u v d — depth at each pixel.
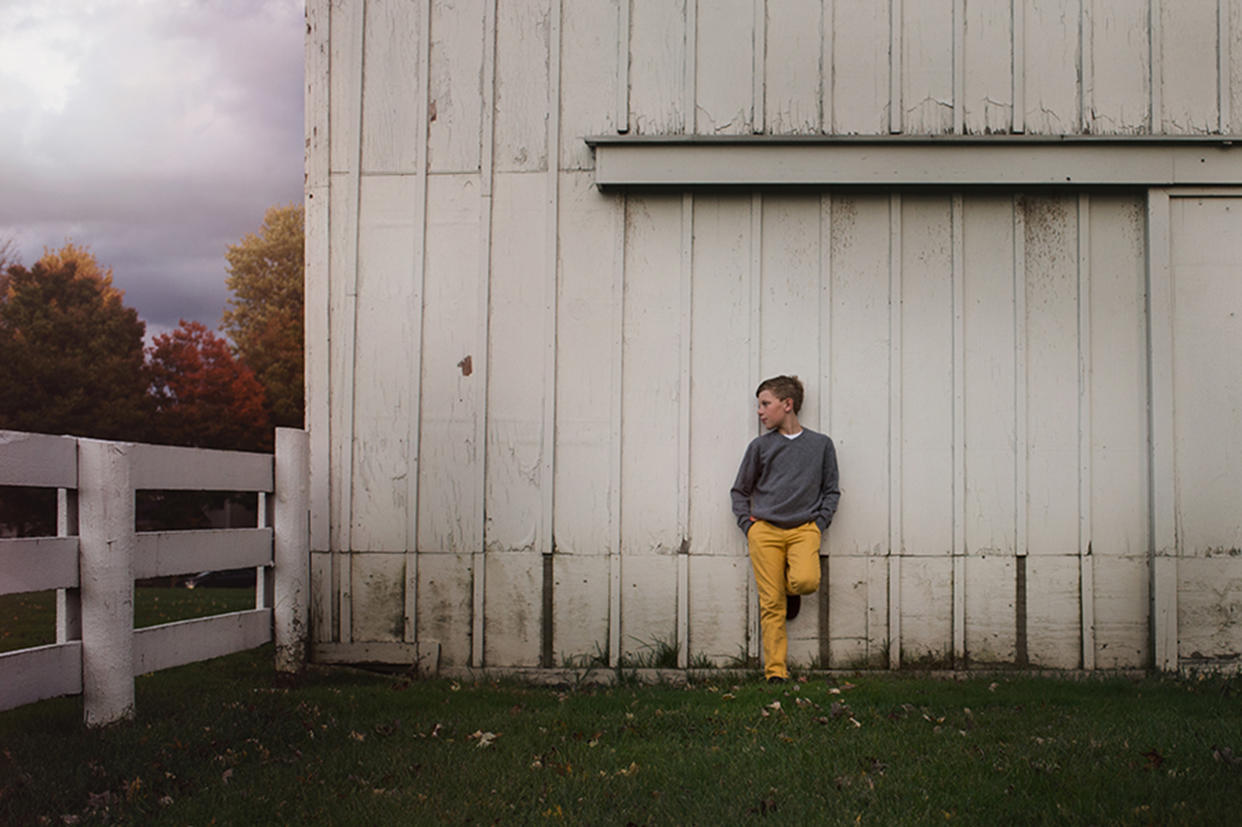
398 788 3.21
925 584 5.50
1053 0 5.57
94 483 4.10
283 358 28.22
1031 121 5.54
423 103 5.77
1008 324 5.56
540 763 3.49
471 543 5.63
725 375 5.60
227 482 4.98
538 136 5.72
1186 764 3.39
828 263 5.59
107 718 4.07
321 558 5.68
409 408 5.69
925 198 5.61
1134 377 5.54
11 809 2.96
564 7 5.73
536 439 5.64
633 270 5.65
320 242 5.79
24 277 27.41
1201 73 5.52
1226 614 5.39
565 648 5.57
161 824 2.87
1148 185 5.48
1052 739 3.75
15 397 24.92
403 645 5.57
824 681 5.17
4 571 3.69
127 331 27.08
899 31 5.58
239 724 4.01
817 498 5.28
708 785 3.24
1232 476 5.44
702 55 5.64
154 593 12.40
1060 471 5.51
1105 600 5.48
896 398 5.55
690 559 5.56
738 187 5.61
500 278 5.70
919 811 2.97
